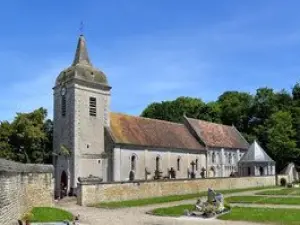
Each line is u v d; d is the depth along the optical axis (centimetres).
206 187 5744
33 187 3155
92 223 2697
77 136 5438
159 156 6375
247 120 10562
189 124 7719
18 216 2581
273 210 3297
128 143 5809
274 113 9788
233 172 8206
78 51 5900
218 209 3250
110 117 6094
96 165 5616
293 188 6525
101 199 4159
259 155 7962
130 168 5841
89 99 5675
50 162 5953
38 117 5775
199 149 7256
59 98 5756
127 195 4472
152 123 6856
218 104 11044
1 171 2059
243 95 11181
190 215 3120
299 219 2797
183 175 6831
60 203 4191
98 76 5853
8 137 5572
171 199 4500
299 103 10244
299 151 8975
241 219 2853
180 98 11300
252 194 5225
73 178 5334
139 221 2809
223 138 8288
